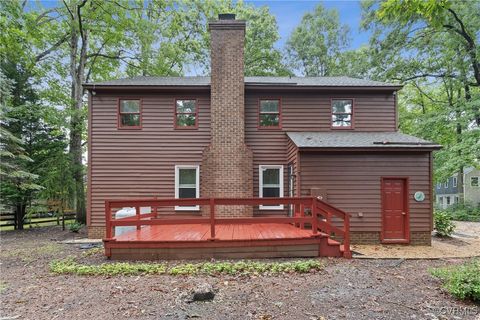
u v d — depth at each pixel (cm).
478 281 436
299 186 937
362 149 923
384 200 941
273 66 2469
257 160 1137
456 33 1697
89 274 588
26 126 1434
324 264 645
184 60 2120
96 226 1100
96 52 1822
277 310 408
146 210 1092
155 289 493
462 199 2250
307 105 1152
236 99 1089
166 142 1129
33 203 1436
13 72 1412
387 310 407
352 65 2252
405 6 515
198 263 648
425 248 874
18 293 489
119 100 1128
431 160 941
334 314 395
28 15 1404
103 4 1498
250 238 702
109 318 388
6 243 1028
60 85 1808
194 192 1125
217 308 414
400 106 2520
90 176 1106
